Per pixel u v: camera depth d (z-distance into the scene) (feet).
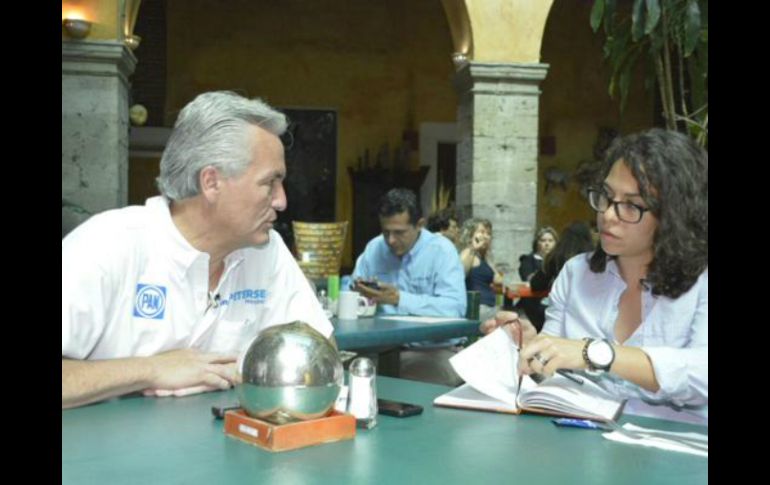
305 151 47.03
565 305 8.29
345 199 47.47
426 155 47.78
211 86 45.88
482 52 29.32
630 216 7.17
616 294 7.82
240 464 4.48
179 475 4.26
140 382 6.09
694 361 6.29
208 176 6.58
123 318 6.71
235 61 46.14
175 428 5.26
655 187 7.06
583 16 48.47
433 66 47.88
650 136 7.25
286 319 7.98
